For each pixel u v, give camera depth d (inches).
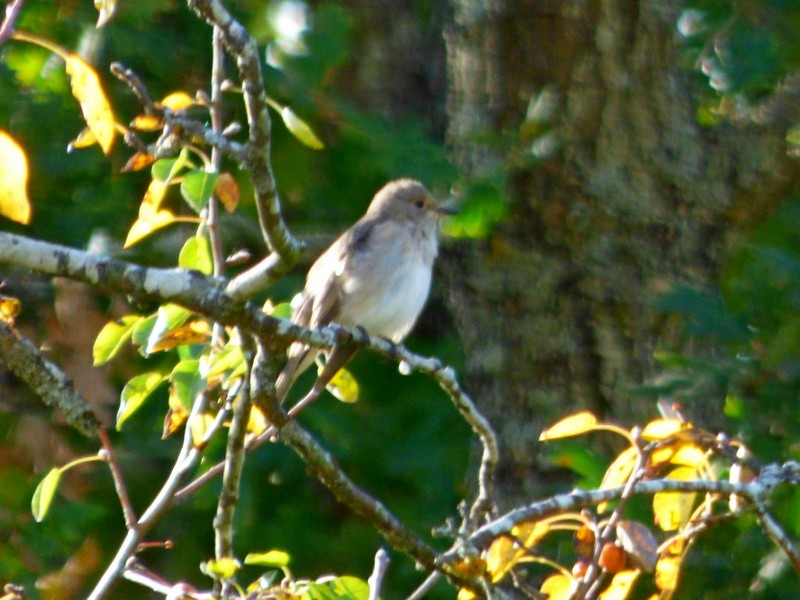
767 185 465.1
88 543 438.0
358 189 498.3
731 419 425.1
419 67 589.0
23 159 213.2
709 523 269.3
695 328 419.5
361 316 428.8
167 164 260.2
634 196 453.1
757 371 418.6
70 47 450.0
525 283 463.2
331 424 463.8
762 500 267.0
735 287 434.9
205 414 285.9
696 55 456.4
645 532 251.8
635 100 453.1
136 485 455.5
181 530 459.8
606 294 454.3
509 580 398.3
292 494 481.4
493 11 462.6
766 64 454.6
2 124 446.3
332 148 482.9
